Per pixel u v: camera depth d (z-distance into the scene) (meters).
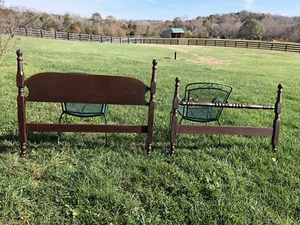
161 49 26.61
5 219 1.90
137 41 38.28
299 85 9.30
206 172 2.61
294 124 4.35
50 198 2.14
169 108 4.93
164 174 2.54
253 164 2.84
